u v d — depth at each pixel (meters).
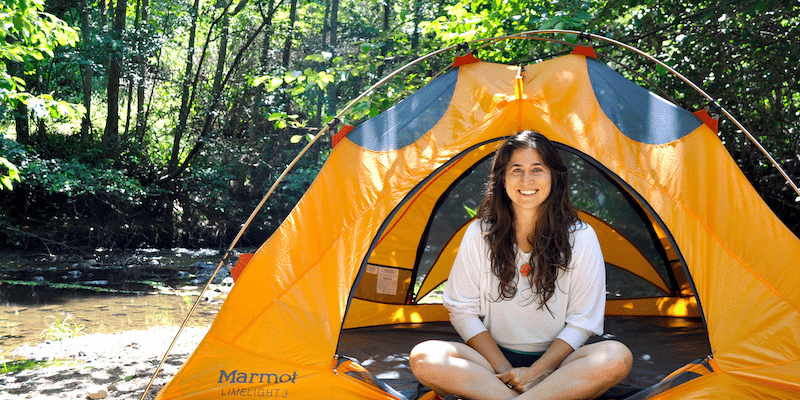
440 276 4.62
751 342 2.45
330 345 2.58
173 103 15.85
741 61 5.79
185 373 2.55
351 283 2.70
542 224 2.51
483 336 2.52
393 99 5.69
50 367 4.14
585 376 2.20
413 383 2.99
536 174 2.48
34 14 6.54
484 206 2.64
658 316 4.68
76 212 12.62
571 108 2.90
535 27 5.67
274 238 2.83
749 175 6.24
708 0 5.70
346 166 2.96
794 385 2.32
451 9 6.88
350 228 2.81
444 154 2.88
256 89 14.52
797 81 5.52
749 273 2.58
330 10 16.41
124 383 3.66
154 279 9.38
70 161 12.70
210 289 8.44
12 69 11.76
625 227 4.53
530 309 2.55
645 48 5.99
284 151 14.88
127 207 13.16
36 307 6.89
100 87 15.52
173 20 14.58
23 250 11.98
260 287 2.71
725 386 2.35
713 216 2.68
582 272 2.51
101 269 10.42
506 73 3.12
